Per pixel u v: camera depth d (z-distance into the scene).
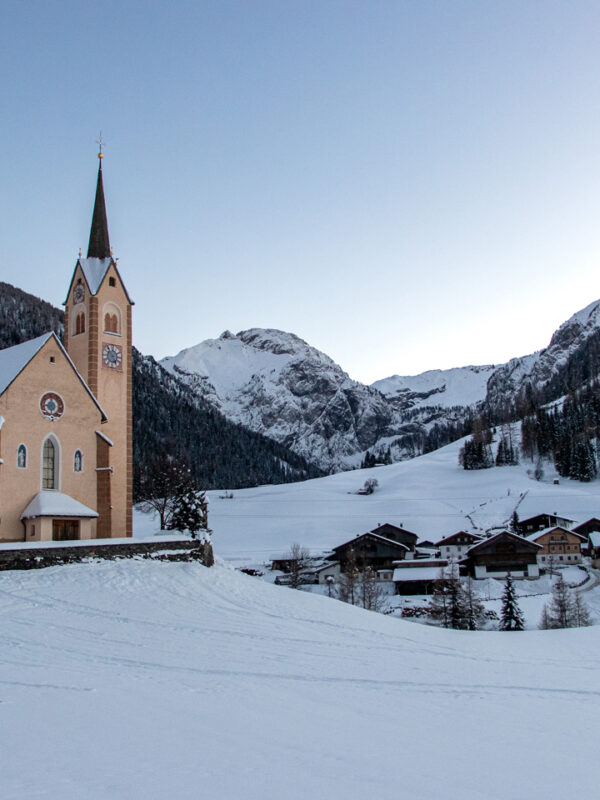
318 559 133.50
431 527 172.75
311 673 31.16
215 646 35.41
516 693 29.81
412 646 40.56
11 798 15.23
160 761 18.25
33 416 64.50
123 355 78.62
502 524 171.62
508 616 78.25
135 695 25.16
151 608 43.53
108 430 75.38
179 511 69.38
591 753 21.48
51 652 31.77
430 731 23.06
